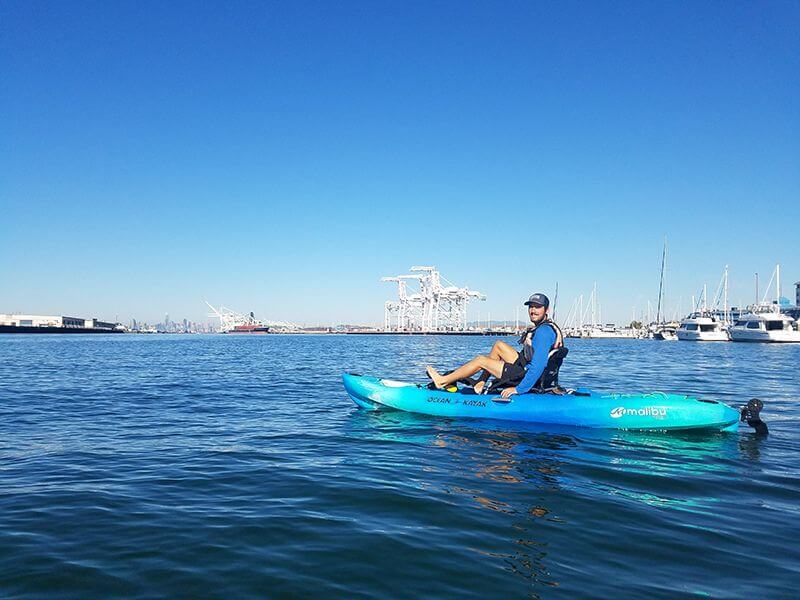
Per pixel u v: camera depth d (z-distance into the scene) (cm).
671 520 420
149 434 789
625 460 602
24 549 367
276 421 893
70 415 974
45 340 7600
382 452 649
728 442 696
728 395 1248
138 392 1346
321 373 2002
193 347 5406
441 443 693
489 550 363
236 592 307
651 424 750
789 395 1248
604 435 733
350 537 386
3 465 606
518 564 342
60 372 2031
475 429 779
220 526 410
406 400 916
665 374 1903
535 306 812
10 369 2178
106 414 985
